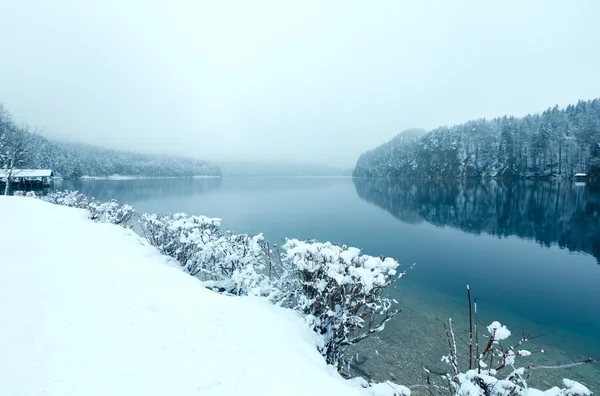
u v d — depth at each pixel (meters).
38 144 80.25
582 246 17.64
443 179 87.88
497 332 2.85
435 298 9.74
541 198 42.81
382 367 5.84
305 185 97.12
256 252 6.82
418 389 5.23
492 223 25.36
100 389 2.31
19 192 26.64
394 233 20.62
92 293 3.88
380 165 141.25
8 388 2.23
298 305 5.02
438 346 6.67
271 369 2.73
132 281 4.47
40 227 7.56
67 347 2.76
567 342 7.30
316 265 4.92
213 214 28.38
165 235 8.88
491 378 2.66
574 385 2.44
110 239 7.23
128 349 2.83
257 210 31.97
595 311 9.06
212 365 2.71
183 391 2.36
